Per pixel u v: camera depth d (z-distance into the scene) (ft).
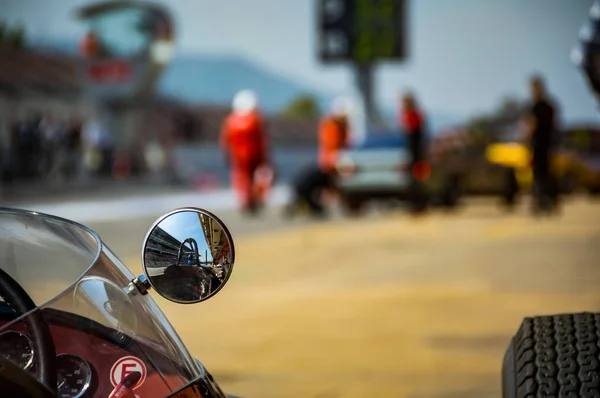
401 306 34.58
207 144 188.65
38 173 135.85
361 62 142.72
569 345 12.18
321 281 41.47
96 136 152.56
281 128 260.83
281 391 23.15
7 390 8.38
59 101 181.68
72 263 10.36
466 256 50.24
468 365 25.43
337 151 94.94
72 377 9.30
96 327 9.55
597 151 113.50
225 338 29.58
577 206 98.43
